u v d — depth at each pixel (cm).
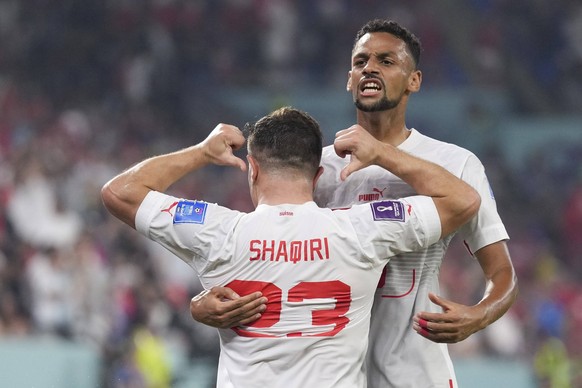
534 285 5403
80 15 6706
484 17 7638
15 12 6619
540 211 6306
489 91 7231
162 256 4516
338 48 7288
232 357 1437
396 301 1559
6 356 3706
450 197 1448
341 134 1477
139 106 6319
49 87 6278
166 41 6788
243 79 6981
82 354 3788
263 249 1404
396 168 1467
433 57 7375
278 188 1441
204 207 1441
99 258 4238
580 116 7312
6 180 4494
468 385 4203
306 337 1403
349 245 1407
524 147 6869
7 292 4006
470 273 4881
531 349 4728
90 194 4838
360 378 1475
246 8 7212
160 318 4153
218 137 1512
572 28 7681
